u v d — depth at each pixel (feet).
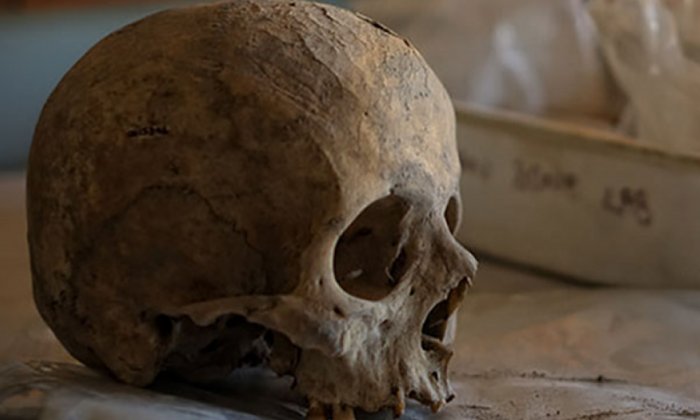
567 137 4.85
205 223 3.01
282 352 3.15
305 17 3.17
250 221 2.99
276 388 3.46
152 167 3.01
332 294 3.00
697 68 4.90
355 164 2.98
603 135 4.78
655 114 4.92
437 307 3.33
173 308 3.06
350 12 3.30
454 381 3.72
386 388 3.15
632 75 5.06
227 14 3.14
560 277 5.05
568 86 5.89
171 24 3.14
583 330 4.21
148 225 3.02
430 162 3.14
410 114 3.12
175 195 3.01
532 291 4.83
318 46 3.09
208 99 2.99
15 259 5.21
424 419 3.35
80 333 3.16
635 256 4.78
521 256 5.15
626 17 5.06
